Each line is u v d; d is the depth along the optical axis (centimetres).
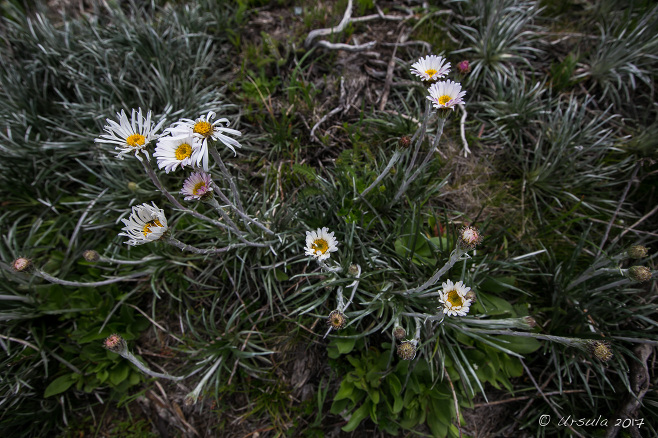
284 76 72
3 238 59
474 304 53
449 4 76
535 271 59
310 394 56
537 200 65
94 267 60
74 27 74
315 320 56
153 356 58
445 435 51
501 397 56
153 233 40
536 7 78
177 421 56
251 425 56
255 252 58
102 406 57
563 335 55
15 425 53
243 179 62
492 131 69
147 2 79
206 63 70
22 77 69
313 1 77
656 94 71
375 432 54
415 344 44
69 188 66
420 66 47
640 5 75
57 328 58
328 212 57
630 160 66
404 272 54
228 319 59
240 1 75
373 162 63
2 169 62
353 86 71
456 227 60
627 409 51
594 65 71
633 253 46
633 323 55
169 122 64
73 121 66
